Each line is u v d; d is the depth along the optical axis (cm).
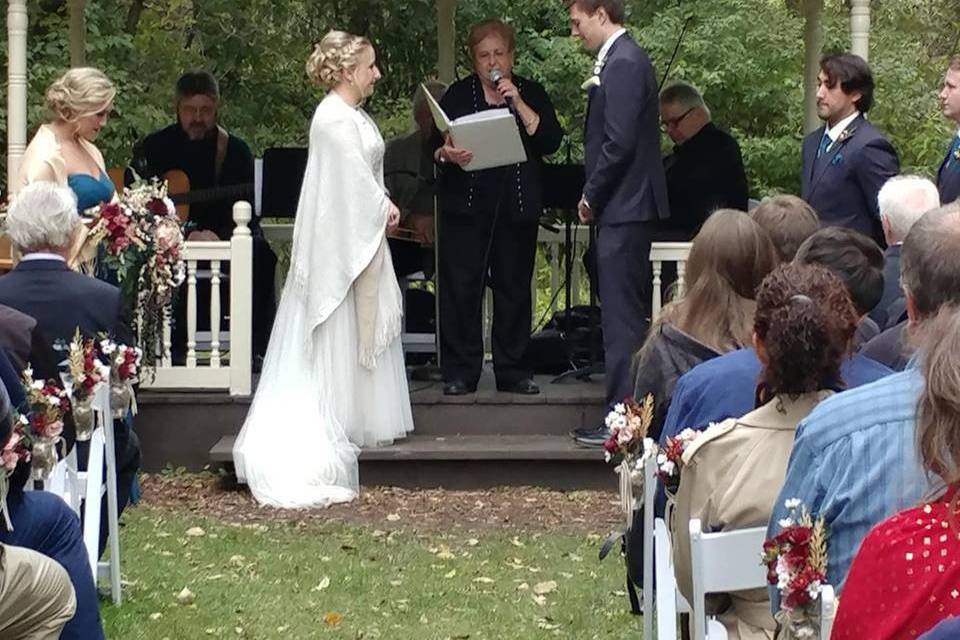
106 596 577
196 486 795
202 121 960
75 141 730
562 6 1595
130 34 1548
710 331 420
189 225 855
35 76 1406
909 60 1658
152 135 973
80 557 389
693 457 336
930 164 1609
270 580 616
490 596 601
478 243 830
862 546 233
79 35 1047
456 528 716
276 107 1616
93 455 509
